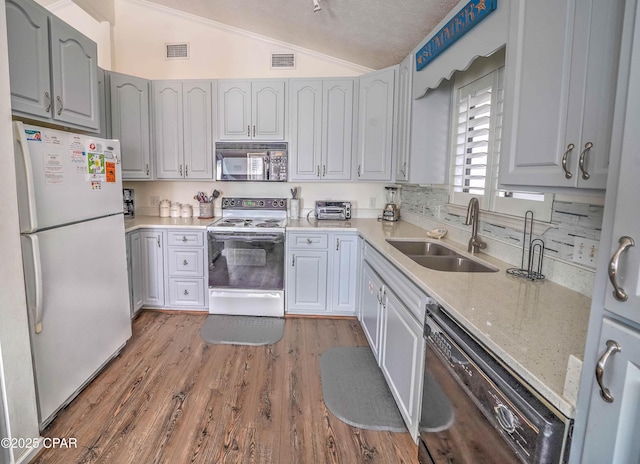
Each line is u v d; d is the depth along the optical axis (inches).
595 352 24.5
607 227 23.4
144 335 108.5
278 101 126.2
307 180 129.5
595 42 33.9
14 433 57.6
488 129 78.2
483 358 38.5
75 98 79.2
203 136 127.8
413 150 99.4
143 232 121.9
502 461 34.5
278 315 124.7
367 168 123.9
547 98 40.9
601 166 33.6
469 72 86.7
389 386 78.5
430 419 54.0
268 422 71.4
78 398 77.3
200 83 125.8
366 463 62.0
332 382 85.5
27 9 64.8
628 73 21.6
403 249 96.3
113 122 119.6
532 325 41.1
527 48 44.6
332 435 68.4
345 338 109.4
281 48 136.8
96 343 83.3
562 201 56.2
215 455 62.8
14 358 57.6
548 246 59.4
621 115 22.1
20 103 63.6
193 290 124.8
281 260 121.6
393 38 103.5
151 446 64.4
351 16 97.7
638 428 21.9
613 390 23.0
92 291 81.3
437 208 105.4
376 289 91.0
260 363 93.7
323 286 123.4
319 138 127.3
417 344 60.4
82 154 77.0
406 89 103.1
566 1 37.6
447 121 98.6
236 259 121.8
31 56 66.1
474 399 39.2
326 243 121.1
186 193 143.9
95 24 134.6
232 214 138.4
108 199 87.6
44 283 65.9
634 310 21.4
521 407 31.3
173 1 128.2
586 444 25.5
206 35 136.9
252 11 116.4
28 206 60.5
